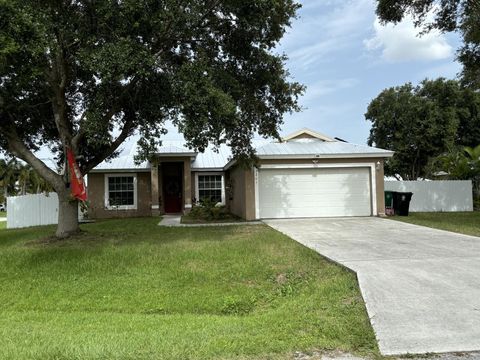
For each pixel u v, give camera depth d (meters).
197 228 15.52
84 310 7.36
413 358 4.46
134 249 10.73
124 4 9.84
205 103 10.61
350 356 4.50
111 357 4.42
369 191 18.83
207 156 25.31
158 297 7.71
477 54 18.55
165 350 4.60
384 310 5.67
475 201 22.98
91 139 11.33
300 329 5.28
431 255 8.82
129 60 9.74
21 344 4.99
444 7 17.56
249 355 4.51
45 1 10.09
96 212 23.20
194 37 12.77
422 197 21.98
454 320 5.32
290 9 12.79
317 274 8.02
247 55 13.69
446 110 32.91
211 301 7.41
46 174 13.15
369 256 8.86
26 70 10.20
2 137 13.88
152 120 12.67
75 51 11.36
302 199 18.56
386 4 17.92
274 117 14.76
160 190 24.08
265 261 9.08
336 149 19.25
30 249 11.35
